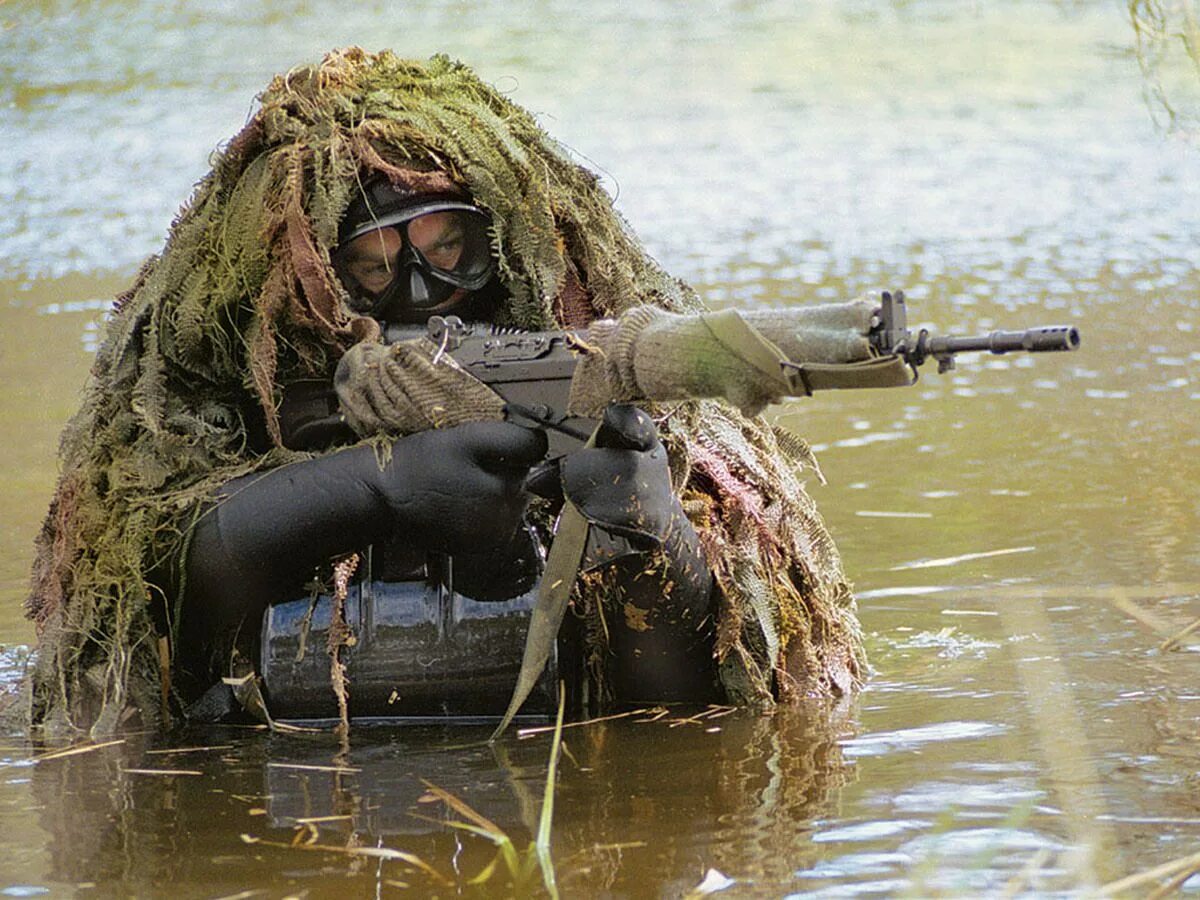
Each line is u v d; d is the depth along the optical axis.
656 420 12.39
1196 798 10.32
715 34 54.12
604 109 44.81
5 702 13.84
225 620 12.72
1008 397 24.08
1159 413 22.81
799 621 13.27
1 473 21.53
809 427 22.98
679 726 12.54
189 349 13.16
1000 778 10.88
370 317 12.84
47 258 34.03
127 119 45.28
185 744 12.61
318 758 12.05
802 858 9.68
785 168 39.06
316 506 12.09
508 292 13.19
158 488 12.85
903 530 17.97
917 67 49.19
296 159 12.77
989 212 35.03
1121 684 12.85
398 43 52.59
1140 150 40.06
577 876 9.57
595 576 12.72
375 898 9.38
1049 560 16.55
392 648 12.69
